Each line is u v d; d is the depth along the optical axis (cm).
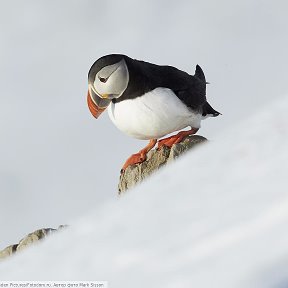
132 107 1490
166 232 1074
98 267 1094
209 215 1046
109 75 1480
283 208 959
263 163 1119
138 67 1492
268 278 869
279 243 902
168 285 942
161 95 1486
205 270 926
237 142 1237
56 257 1189
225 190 1094
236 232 963
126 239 1120
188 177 1222
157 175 1340
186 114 1520
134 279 1002
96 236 1185
